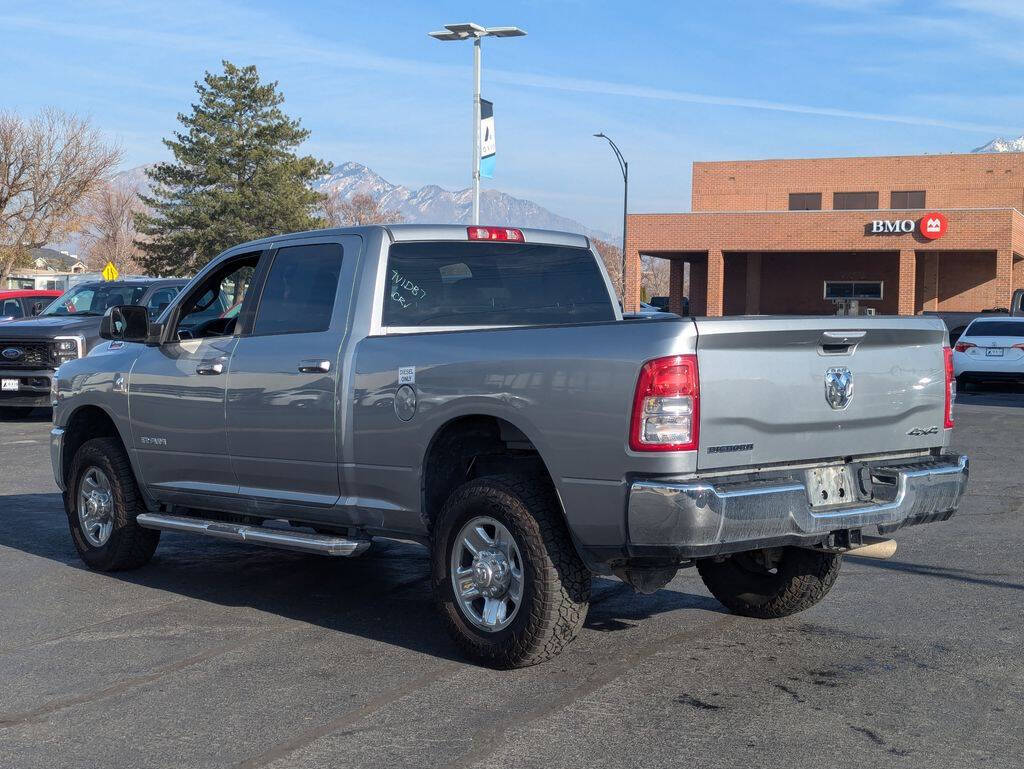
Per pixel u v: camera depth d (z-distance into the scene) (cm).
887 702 509
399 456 597
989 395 2400
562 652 582
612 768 433
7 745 463
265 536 654
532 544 536
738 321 504
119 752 455
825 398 538
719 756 445
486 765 436
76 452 824
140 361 756
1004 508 1027
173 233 6431
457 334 582
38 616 670
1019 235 4441
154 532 779
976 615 662
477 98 2912
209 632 634
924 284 4859
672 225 4628
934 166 5334
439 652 592
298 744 461
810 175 5516
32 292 2511
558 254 709
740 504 495
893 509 557
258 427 670
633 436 498
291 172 6319
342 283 647
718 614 668
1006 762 439
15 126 6178
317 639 618
